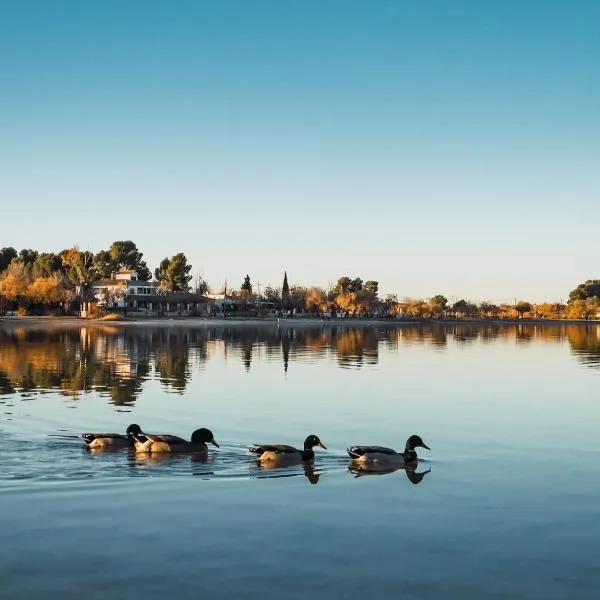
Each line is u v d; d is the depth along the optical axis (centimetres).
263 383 4606
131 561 1509
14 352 6794
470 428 3064
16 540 1623
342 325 18550
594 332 16512
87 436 2544
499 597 1365
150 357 6450
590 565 1516
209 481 2142
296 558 1538
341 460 2455
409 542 1639
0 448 2542
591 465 2389
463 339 11656
